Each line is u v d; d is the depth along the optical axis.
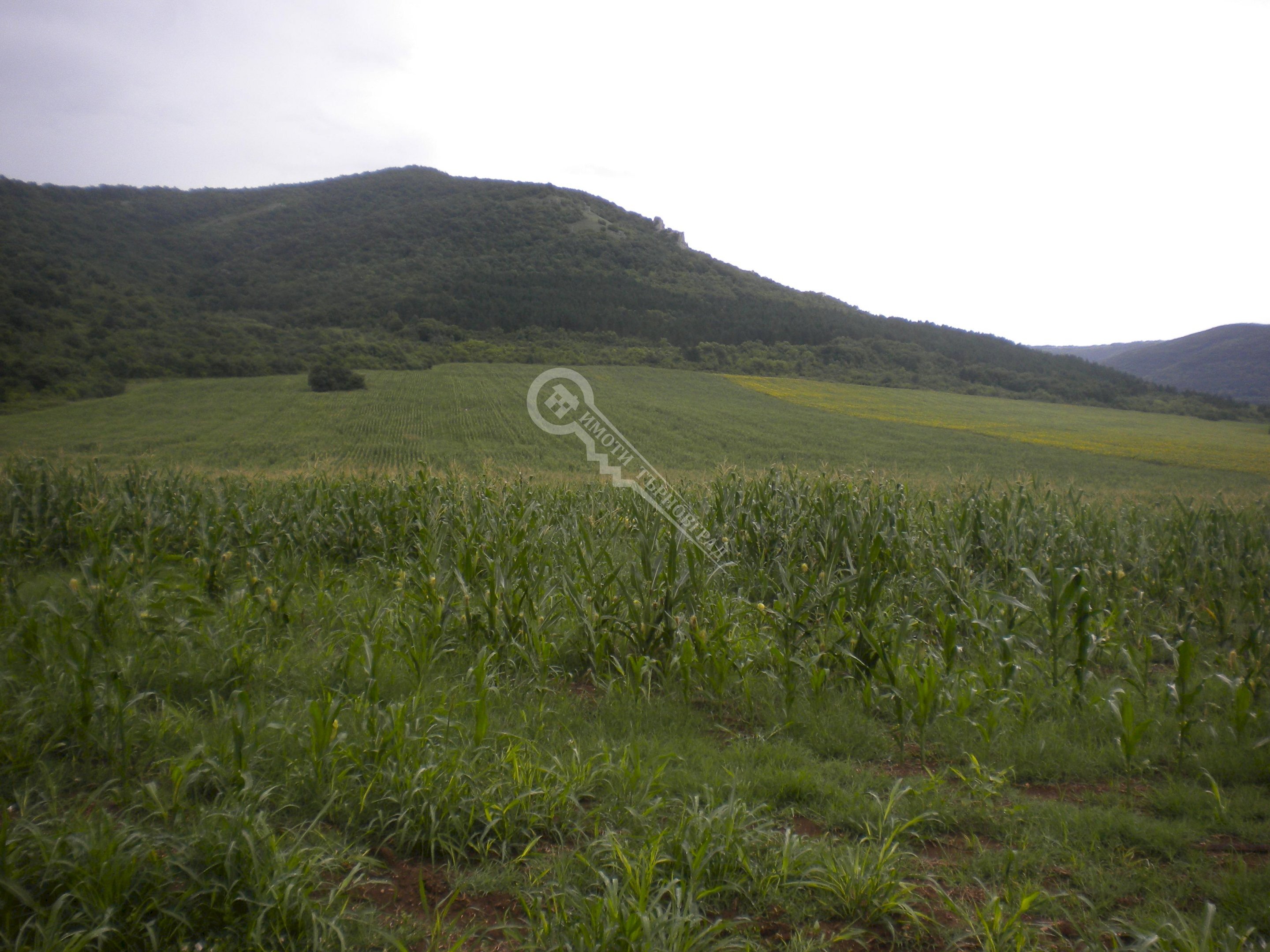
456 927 2.33
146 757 3.22
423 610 4.79
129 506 8.09
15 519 7.70
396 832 2.73
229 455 34.09
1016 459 40.66
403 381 62.78
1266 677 4.62
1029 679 4.68
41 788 2.96
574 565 5.99
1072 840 2.90
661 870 2.51
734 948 2.20
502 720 3.88
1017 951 2.23
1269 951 2.22
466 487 8.68
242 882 2.29
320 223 150.38
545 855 2.72
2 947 2.10
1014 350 102.44
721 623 4.51
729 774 3.31
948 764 3.61
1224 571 6.89
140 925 2.16
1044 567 6.82
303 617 5.50
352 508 8.16
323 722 3.03
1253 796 3.32
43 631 4.29
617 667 4.43
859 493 8.12
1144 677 4.18
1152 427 59.59
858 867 2.48
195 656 4.38
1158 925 2.38
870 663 4.37
